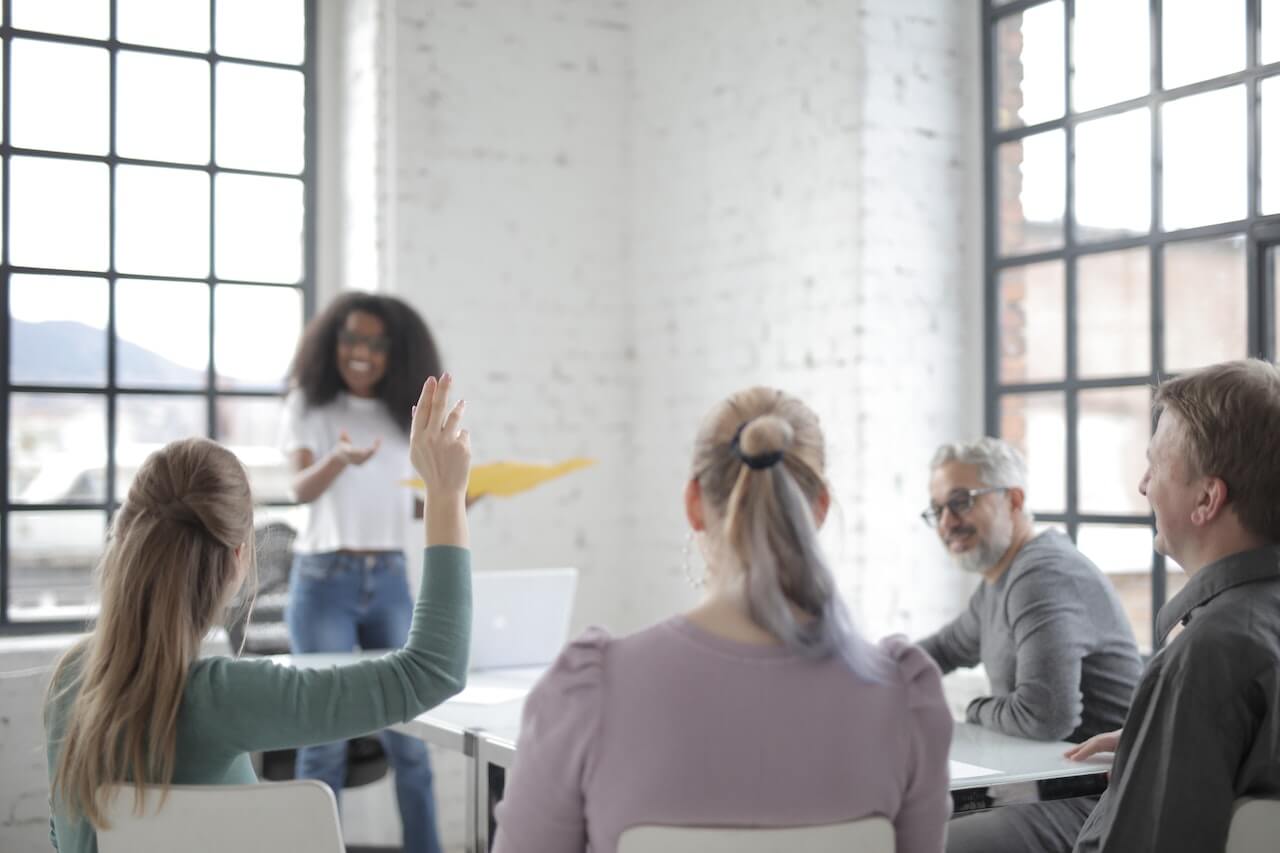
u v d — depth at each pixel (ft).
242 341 16.65
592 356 17.29
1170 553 6.21
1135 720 5.95
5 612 15.30
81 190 15.80
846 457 14.20
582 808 4.76
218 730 5.93
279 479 16.72
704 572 5.24
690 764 4.58
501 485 10.39
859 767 4.66
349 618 12.82
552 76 17.03
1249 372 5.99
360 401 13.34
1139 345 12.87
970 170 14.65
